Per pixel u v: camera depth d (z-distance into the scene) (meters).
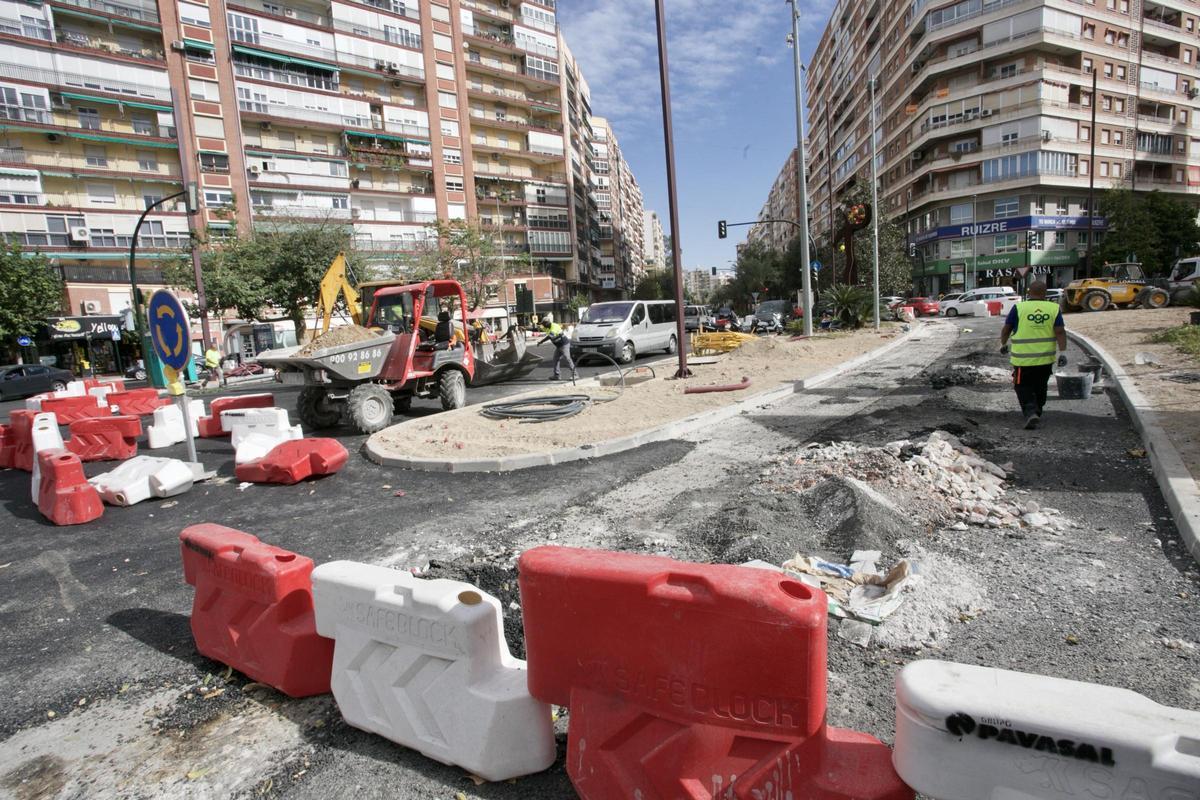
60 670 3.41
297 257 35.53
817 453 6.45
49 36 38.16
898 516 4.50
